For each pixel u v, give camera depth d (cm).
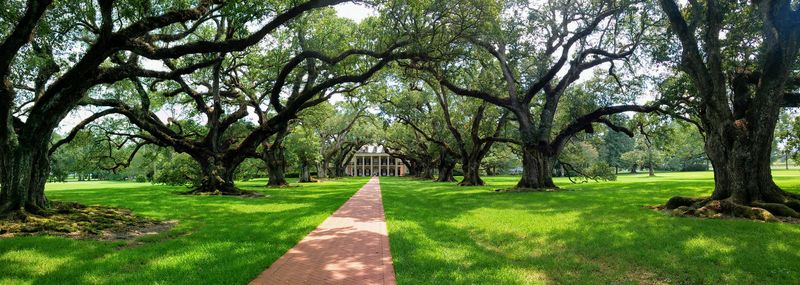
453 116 4288
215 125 2578
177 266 677
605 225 1125
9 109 1187
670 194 2141
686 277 657
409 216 1413
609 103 2877
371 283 607
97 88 2295
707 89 1360
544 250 867
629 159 6969
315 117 4134
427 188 3450
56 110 1232
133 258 741
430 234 1041
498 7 2014
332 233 1051
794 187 2233
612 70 2698
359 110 5581
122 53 2056
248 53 2456
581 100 2934
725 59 1633
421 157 6631
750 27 1534
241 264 689
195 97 2730
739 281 622
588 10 2625
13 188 1194
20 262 703
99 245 868
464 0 1872
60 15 1395
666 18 2091
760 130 1298
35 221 1129
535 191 2598
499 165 7675
